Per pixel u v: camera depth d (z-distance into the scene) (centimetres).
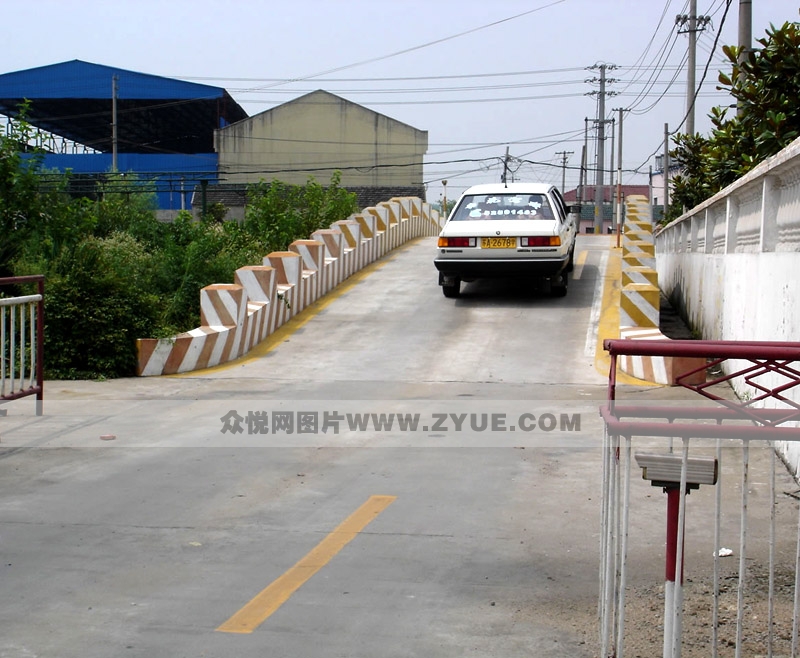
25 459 768
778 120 1153
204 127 5856
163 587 488
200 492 671
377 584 489
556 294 1673
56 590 484
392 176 5391
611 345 362
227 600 468
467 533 574
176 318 1441
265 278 1433
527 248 1573
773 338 817
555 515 609
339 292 1775
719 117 1630
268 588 484
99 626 438
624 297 1259
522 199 1689
